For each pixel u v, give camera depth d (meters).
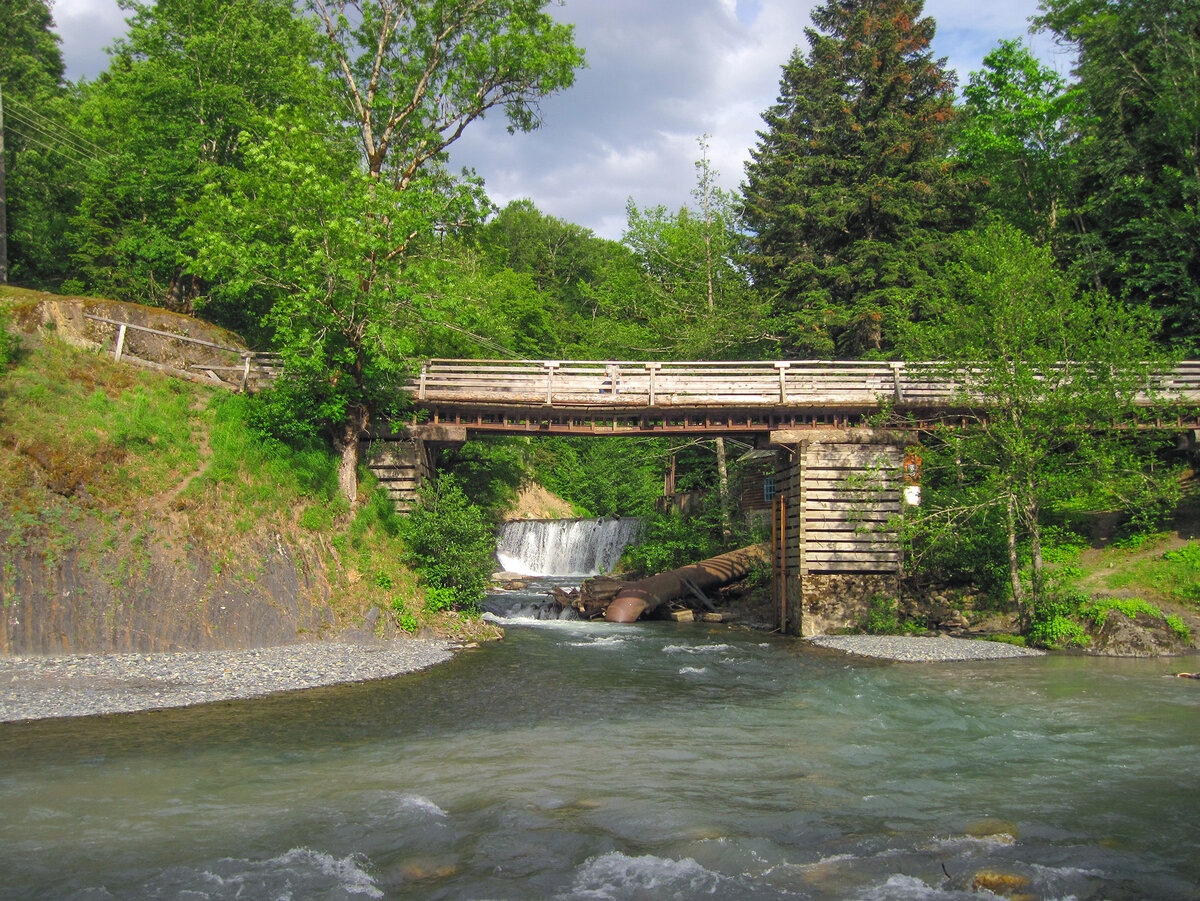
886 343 40.47
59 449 18.86
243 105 31.70
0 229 28.89
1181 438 26.98
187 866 7.65
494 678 17.83
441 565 24.38
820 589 25.75
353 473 24.31
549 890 7.30
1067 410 22.36
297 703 14.88
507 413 27.23
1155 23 33.56
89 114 44.00
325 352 23.50
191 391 23.02
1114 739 12.83
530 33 27.62
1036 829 8.89
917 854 8.18
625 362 27.05
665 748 12.23
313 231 21.53
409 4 27.06
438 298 23.97
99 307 23.00
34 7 50.28
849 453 26.00
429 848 8.23
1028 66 39.47
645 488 57.91
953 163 41.12
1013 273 22.88
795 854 8.18
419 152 27.70
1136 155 33.72
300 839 8.38
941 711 14.81
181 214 29.77
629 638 25.23
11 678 15.19
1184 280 31.31
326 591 21.62
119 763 10.94
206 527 19.81
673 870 7.74
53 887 7.15
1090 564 26.50
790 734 13.12
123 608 17.95
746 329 41.12
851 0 46.72
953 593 27.44
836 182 40.75
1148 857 8.12
